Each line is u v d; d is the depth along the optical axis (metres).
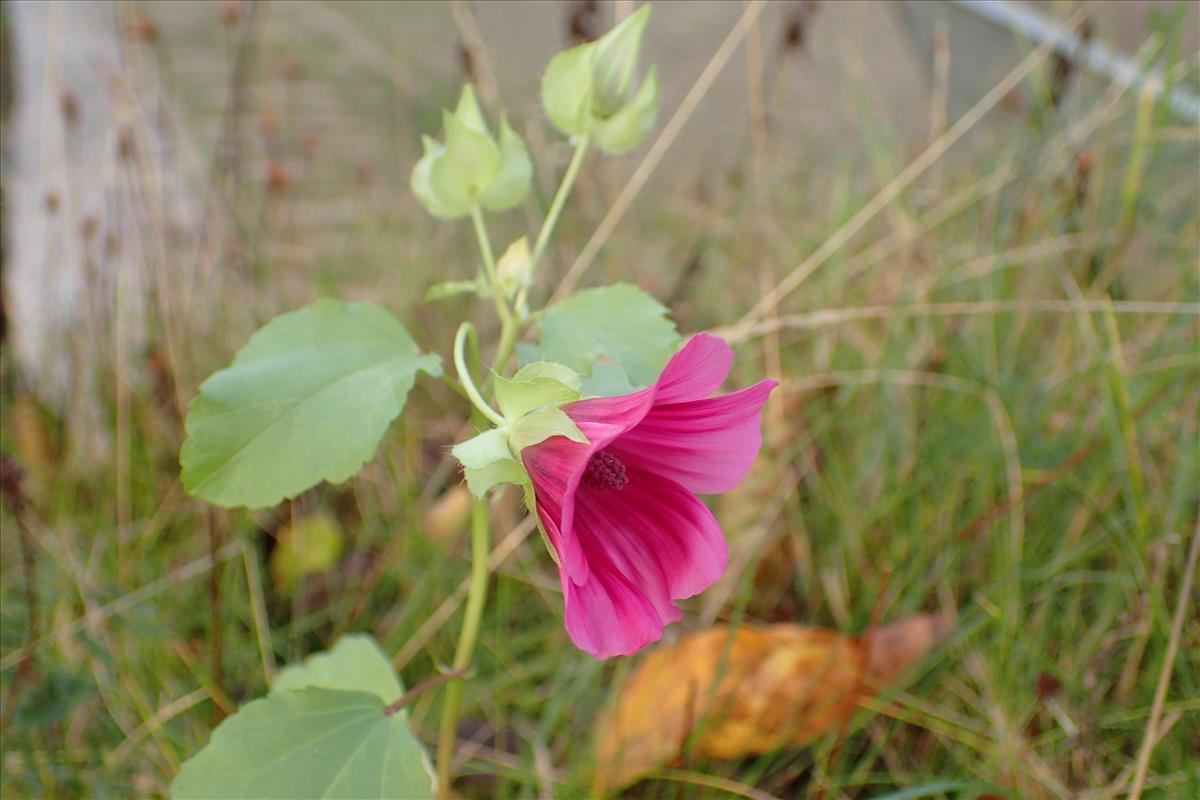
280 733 0.23
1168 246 0.40
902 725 0.29
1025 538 0.33
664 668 0.30
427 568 0.35
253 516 0.35
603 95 0.26
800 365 0.39
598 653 0.20
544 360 0.24
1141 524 0.29
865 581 0.33
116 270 0.39
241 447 0.23
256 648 0.33
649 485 0.21
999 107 0.47
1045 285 0.39
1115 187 0.40
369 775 0.23
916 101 0.56
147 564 0.34
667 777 0.29
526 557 0.35
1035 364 0.37
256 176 0.50
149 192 0.39
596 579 0.20
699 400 0.20
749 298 0.43
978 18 0.53
